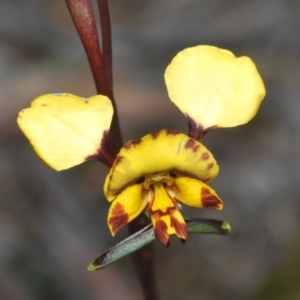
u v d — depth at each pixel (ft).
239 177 1.01
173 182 0.58
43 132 0.58
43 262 0.88
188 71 0.59
